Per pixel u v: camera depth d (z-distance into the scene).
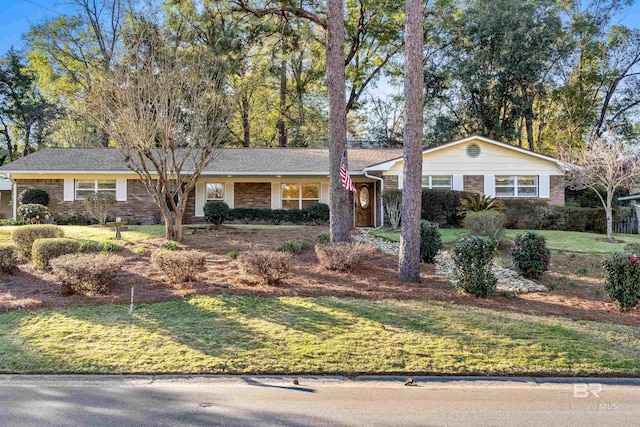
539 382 4.83
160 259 8.47
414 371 4.98
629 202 23.31
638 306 7.79
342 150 11.44
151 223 19.59
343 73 11.51
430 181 19.08
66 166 19.06
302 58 29.83
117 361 5.13
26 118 33.91
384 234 15.62
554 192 18.95
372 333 6.02
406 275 9.05
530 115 28.72
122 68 11.51
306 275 9.31
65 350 5.41
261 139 32.88
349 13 29.66
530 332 6.13
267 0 14.50
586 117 30.22
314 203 20.08
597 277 10.06
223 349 5.48
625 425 3.85
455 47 29.84
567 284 9.47
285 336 5.89
